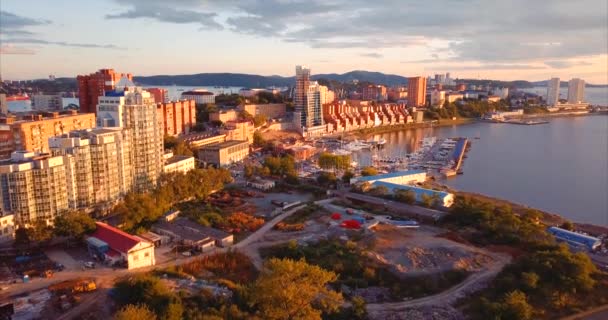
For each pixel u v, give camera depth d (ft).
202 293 406.62
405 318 393.50
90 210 636.48
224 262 505.25
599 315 410.11
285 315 318.86
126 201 626.23
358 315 389.39
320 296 386.52
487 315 390.01
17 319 365.20
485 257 507.30
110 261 485.15
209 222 629.10
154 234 574.97
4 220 533.96
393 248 531.91
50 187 571.28
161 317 341.00
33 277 448.65
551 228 627.46
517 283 442.91
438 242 554.05
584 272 449.06
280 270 346.54
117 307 381.81
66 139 614.75
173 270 471.62
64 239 555.69
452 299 431.43
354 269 479.41
